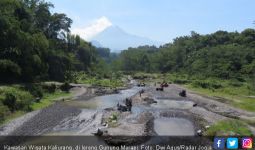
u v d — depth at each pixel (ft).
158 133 133.59
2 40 245.86
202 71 472.85
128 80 480.64
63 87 282.77
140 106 211.00
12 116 154.61
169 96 266.98
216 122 153.17
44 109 180.86
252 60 456.45
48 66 313.94
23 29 293.02
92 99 243.40
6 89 180.24
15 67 234.58
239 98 258.16
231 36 644.69
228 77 408.05
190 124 152.87
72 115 169.58
